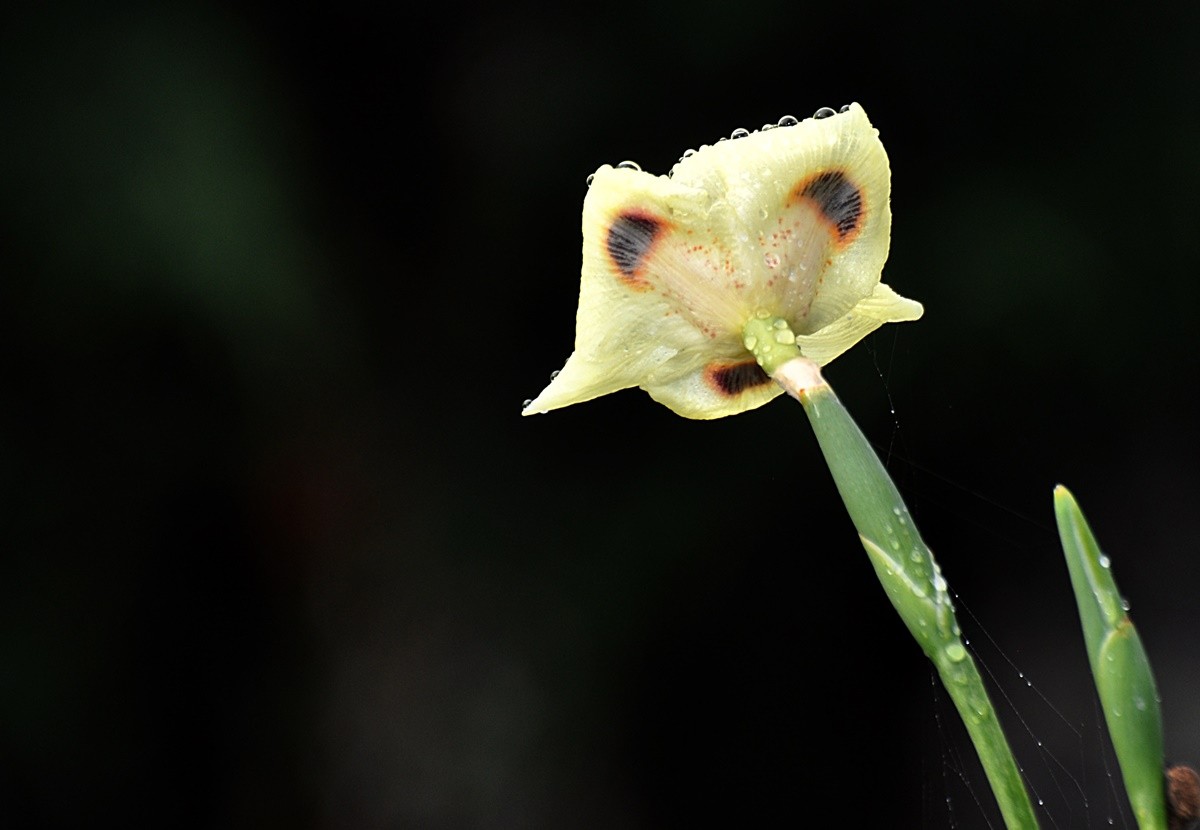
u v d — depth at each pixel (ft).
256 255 3.71
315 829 4.31
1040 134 4.67
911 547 1.46
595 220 1.56
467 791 4.44
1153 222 4.57
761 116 4.66
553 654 4.59
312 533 4.35
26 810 3.80
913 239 4.58
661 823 4.69
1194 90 4.64
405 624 4.49
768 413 4.66
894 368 4.49
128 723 4.03
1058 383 4.59
